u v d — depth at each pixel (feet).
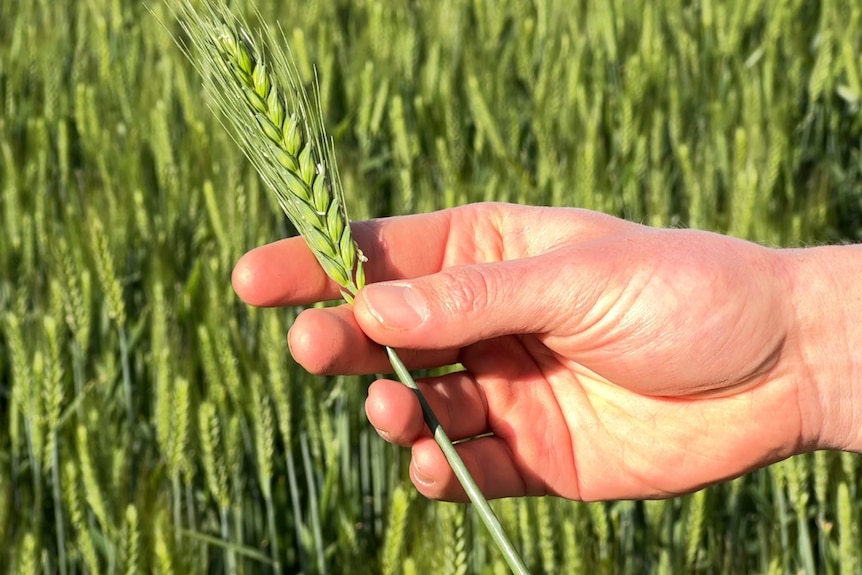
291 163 1.05
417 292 1.10
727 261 1.20
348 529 1.73
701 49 3.27
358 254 1.11
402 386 1.14
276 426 1.92
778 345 1.22
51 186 2.67
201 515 1.96
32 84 3.37
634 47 3.34
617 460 1.29
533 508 1.57
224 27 1.04
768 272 1.22
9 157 2.35
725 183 2.54
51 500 1.92
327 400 1.90
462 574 1.40
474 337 1.13
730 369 1.21
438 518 1.47
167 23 3.13
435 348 1.12
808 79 3.22
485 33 3.38
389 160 2.85
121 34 3.71
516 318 1.14
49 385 1.68
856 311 1.22
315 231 1.08
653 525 1.67
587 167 2.21
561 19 3.42
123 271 2.12
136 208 2.25
